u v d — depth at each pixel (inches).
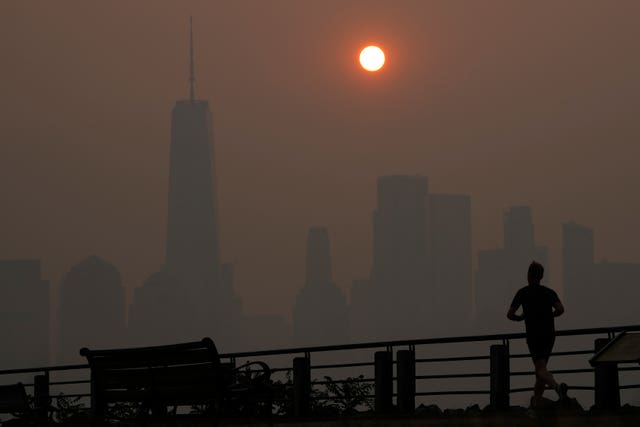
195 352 1626.5
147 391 1669.5
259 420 1903.3
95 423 1692.9
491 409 2137.1
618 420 1717.5
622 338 1428.4
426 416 2014.0
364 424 1898.4
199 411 2097.7
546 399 2102.6
